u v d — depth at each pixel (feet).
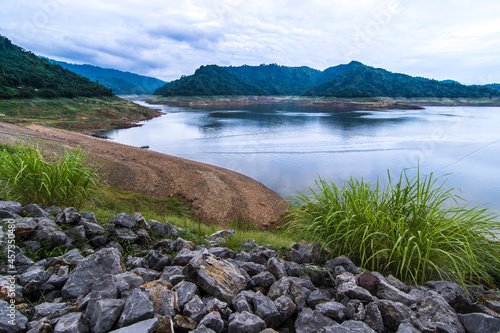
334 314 8.75
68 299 9.16
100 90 447.42
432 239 12.94
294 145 182.09
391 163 130.82
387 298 9.97
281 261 12.89
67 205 19.10
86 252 12.77
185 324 7.90
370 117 397.19
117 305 7.76
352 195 15.46
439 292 10.98
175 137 221.05
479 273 13.32
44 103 298.15
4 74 335.26
